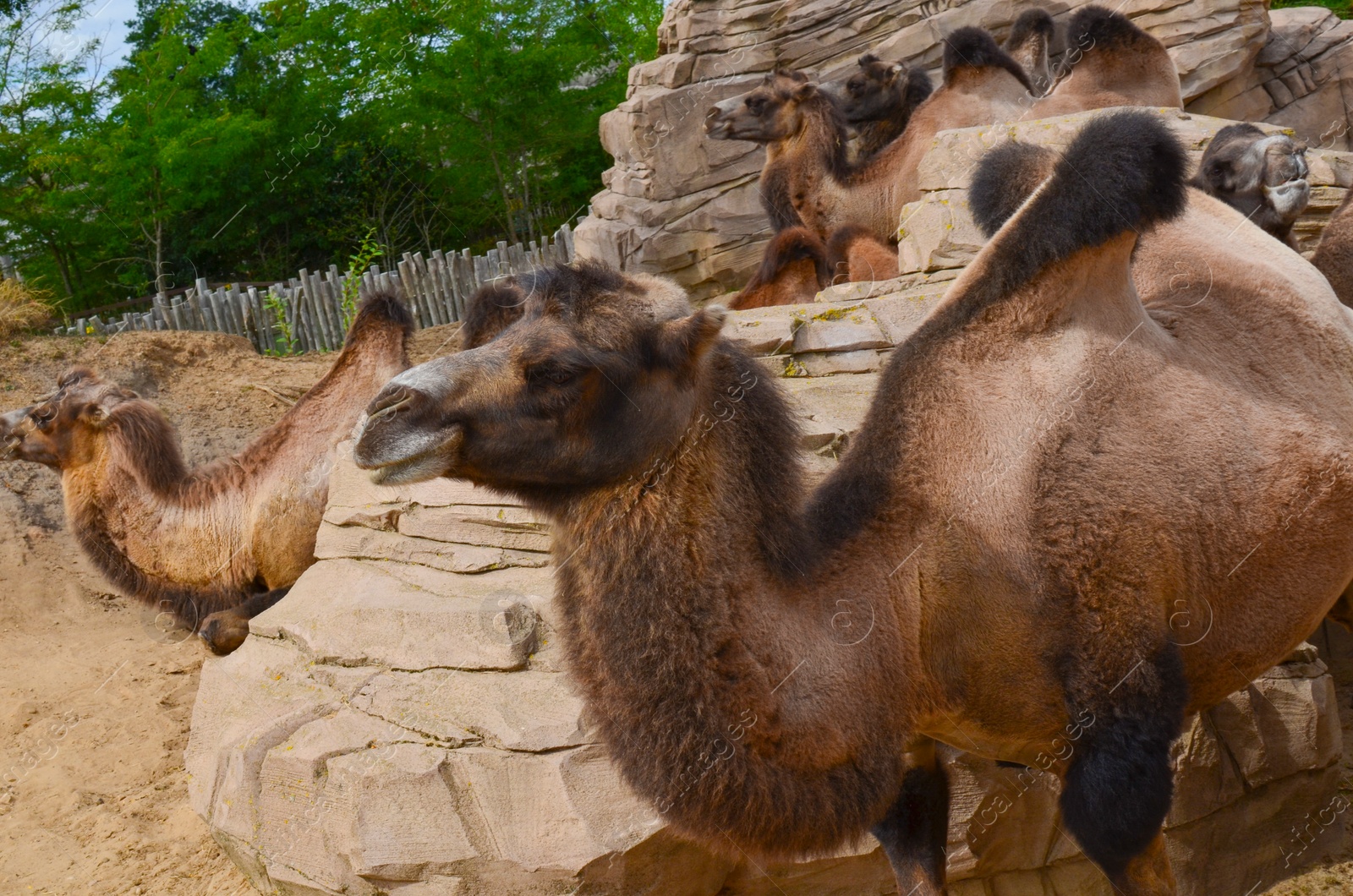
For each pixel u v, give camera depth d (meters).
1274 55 16.69
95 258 24.58
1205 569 3.80
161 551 7.32
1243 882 5.25
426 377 3.19
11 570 9.28
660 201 17.36
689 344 3.26
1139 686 3.63
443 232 27.08
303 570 7.16
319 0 24.50
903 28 17.22
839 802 3.33
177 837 5.72
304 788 4.53
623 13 26.91
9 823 5.93
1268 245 4.64
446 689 4.66
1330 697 5.46
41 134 21.66
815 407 5.70
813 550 3.45
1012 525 3.61
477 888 4.19
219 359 13.52
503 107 25.06
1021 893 4.88
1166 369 3.89
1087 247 3.74
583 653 3.38
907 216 8.40
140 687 7.52
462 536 5.42
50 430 7.34
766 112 12.05
